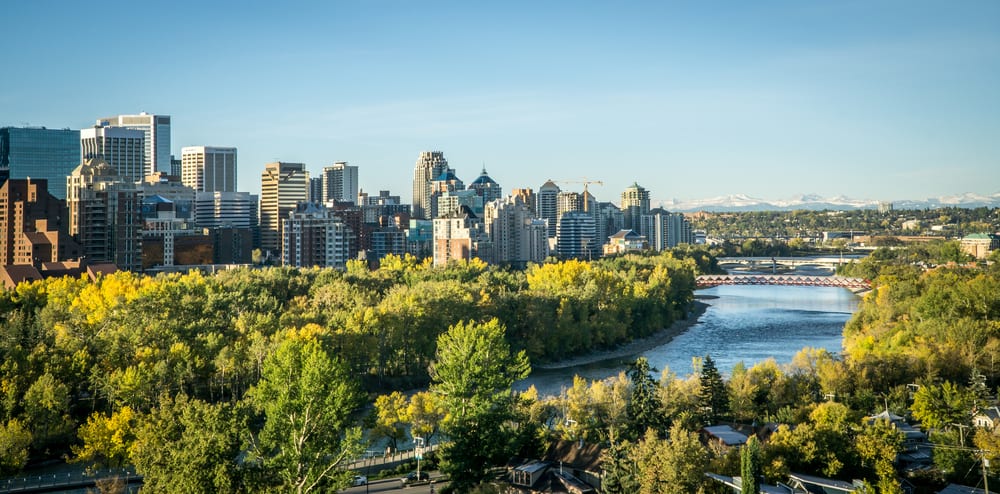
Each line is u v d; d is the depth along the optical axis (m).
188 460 116.25
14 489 154.00
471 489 146.50
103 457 168.38
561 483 151.62
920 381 199.00
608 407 182.62
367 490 151.25
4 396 177.25
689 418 185.12
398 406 188.00
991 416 179.25
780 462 147.75
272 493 116.06
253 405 172.00
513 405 172.25
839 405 172.00
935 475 154.25
